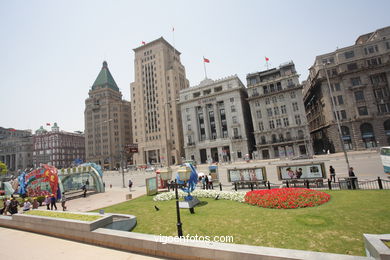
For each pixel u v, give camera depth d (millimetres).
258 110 59750
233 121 62719
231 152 61656
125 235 7348
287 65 57219
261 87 59781
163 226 10547
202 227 9906
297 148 53938
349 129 48719
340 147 48781
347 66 50188
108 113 106938
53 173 23047
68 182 30750
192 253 5973
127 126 114938
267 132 57500
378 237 4766
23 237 9367
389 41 47938
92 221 8633
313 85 57500
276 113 57375
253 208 12508
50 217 9875
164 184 25391
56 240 8719
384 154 20250
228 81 64938
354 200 12000
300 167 18375
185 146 68750
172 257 6328
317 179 17562
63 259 6793
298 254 4836
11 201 15555
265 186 19609
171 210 13797
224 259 5473
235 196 15305
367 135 47312
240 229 9258
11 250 7844
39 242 8586
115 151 104562
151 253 6676
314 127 66688
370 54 49031
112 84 118375
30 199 21141
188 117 70062
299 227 8844
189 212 12836
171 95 86375
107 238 7629
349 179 15359
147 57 93625
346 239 7422
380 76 47688
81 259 6707
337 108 50250
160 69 89375
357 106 48281
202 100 67875
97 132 108312
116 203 19094
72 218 9539
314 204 11789
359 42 57844
